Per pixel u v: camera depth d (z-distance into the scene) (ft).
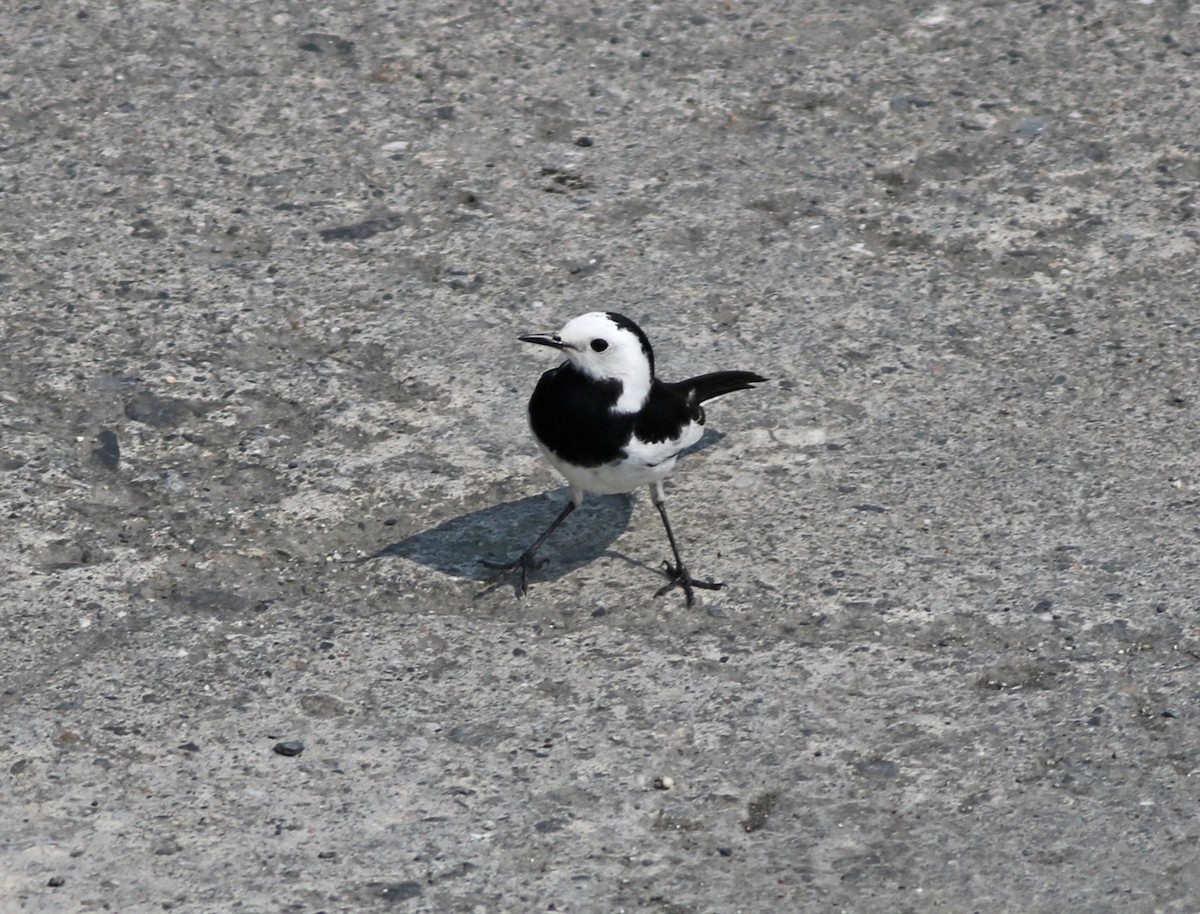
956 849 26.91
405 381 40.14
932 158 49.19
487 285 43.83
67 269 43.96
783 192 47.75
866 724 29.76
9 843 26.78
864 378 40.45
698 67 53.72
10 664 31.04
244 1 56.95
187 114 50.98
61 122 50.42
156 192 47.42
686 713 30.04
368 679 30.99
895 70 53.36
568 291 43.62
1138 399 39.47
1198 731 29.32
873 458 37.65
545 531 34.53
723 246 45.50
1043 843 26.99
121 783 28.22
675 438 33.04
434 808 27.76
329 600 33.30
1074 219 46.39
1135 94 51.93
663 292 43.60
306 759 28.91
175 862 26.50
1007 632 31.89
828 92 52.39
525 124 50.88
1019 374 40.55
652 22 56.13
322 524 35.47
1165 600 32.55
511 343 41.55
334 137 50.11
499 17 56.34
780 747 29.19
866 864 26.66
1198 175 48.24
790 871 26.48
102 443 37.65
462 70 53.36
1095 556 33.99
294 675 31.07
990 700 30.27
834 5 57.16
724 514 35.99
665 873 26.45
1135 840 26.99
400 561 34.42
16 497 35.68
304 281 43.75
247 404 39.17
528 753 29.09
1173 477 36.58
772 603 32.94
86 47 54.19
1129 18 55.93
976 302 43.24
